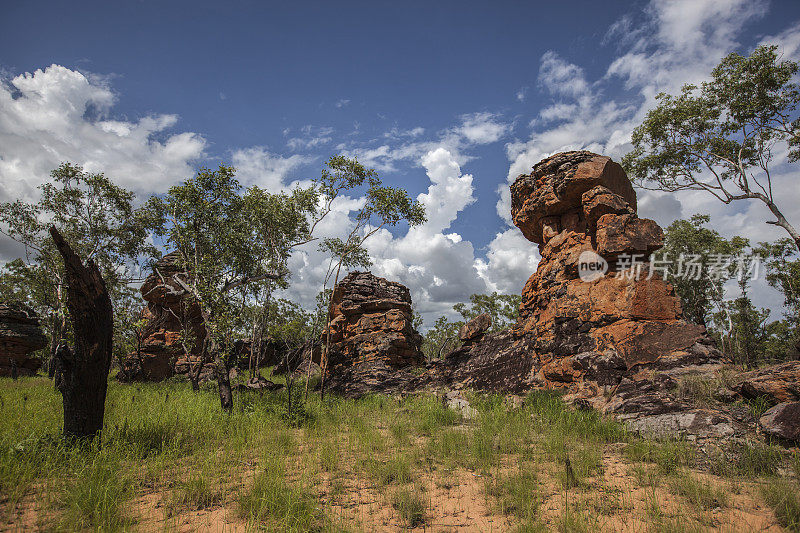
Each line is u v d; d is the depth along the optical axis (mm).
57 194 30891
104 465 6230
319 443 9102
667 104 30422
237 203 19734
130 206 32344
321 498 5801
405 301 31641
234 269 19875
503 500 5555
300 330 19812
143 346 34406
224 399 13828
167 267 32500
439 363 23531
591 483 6289
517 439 9086
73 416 7914
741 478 6359
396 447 8703
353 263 22250
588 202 16109
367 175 20484
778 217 26531
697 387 10422
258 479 5973
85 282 7984
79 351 8000
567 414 10844
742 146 28156
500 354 19750
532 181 19562
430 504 5598
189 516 5082
